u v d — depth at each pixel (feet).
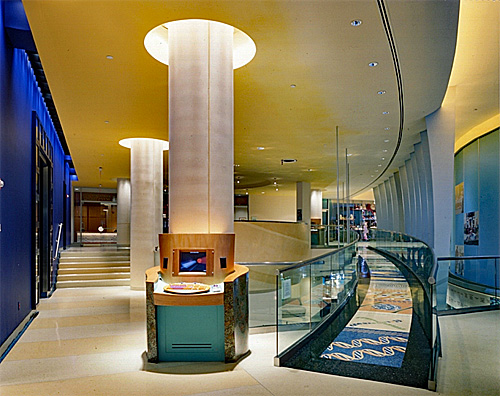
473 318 25.18
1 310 17.99
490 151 45.65
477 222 48.78
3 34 18.81
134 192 36.73
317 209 87.76
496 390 13.23
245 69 21.52
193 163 16.81
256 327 22.07
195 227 16.78
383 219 88.74
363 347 18.30
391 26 17.12
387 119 32.55
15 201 21.16
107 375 14.43
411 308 27.27
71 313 25.85
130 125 31.32
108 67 20.47
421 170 44.60
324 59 20.35
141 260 36.45
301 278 19.88
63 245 56.49
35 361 16.14
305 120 32.01
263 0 14.94
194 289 15.58
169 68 17.54
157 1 14.80
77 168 52.75
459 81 32.12
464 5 22.43
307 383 13.57
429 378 13.57
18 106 22.04
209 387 13.19
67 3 14.78
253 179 70.69
